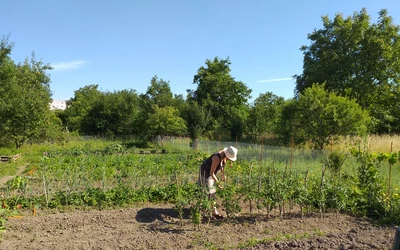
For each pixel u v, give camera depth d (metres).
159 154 20.92
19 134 22.69
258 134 26.64
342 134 16.47
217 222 6.67
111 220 6.78
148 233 6.01
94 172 12.49
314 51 26.81
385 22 24.80
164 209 7.47
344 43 25.20
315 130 16.92
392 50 24.62
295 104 18.69
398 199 7.28
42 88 29.20
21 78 28.36
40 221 6.51
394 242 3.51
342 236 5.36
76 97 63.69
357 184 8.30
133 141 29.66
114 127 33.81
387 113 26.25
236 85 35.72
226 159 7.22
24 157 19.27
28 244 5.39
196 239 5.64
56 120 33.94
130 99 34.00
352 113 15.88
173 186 8.91
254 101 27.97
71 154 20.89
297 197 7.02
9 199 8.00
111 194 8.27
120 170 14.04
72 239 5.70
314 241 5.07
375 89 25.08
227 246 5.20
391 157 7.80
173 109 29.08
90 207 7.93
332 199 7.33
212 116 34.81
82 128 35.84
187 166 14.22
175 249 5.25
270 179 7.46
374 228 6.15
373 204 7.39
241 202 8.30
